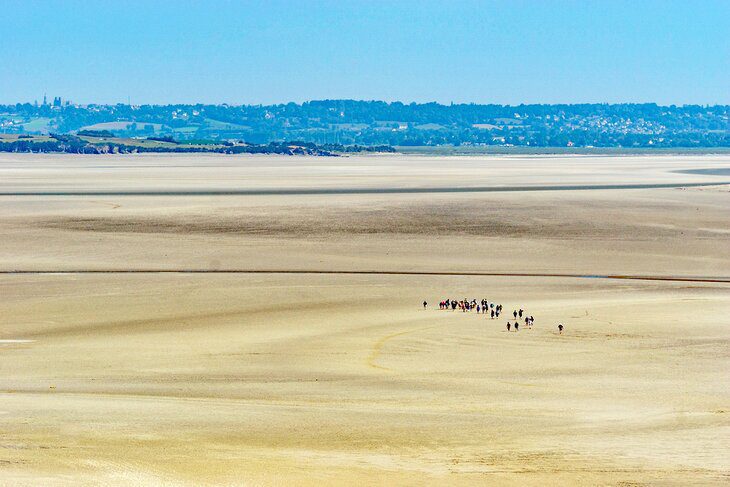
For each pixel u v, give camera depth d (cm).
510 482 11544
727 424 14788
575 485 11462
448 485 11362
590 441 13588
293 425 14412
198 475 11525
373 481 11444
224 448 12925
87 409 15350
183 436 13575
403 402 16600
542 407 16162
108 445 12888
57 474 11288
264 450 12862
